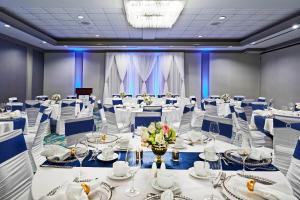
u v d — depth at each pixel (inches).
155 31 319.0
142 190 49.3
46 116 125.7
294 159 66.2
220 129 105.6
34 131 164.6
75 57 443.5
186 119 161.3
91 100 305.0
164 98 339.6
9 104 227.8
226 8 219.3
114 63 438.3
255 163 64.2
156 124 65.8
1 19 236.1
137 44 377.7
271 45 372.5
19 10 239.0
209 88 441.1
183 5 193.0
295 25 242.5
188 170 60.6
